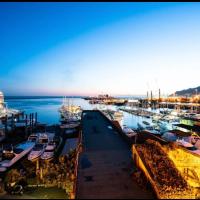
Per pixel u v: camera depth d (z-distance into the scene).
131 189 11.34
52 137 45.22
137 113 93.75
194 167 17.62
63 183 18.78
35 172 22.83
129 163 14.70
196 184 16.94
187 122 64.00
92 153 16.72
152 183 11.27
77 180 12.28
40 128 59.78
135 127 63.81
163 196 10.83
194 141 36.94
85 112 44.34
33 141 39.28
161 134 44.03
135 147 14.81
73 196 10.29
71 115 79.75
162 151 14.47
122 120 75.62
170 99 198.12
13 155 29.27
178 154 17.88
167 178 11.68
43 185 19.31
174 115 80.00
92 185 11.73
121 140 20.56
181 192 11.01
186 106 137.88
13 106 156.62
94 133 23.66
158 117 77.38
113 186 11.62
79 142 17.91
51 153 31.83
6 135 49.03
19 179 18.78
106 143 19.48
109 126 27.77
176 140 35.06
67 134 49.00
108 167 14.04
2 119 70.06
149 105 145.75
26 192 18.09
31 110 122.19
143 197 10.64
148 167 12.34
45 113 106.50
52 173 20.75
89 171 13.48
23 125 59.53
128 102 176.38
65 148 32.69
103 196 10.66
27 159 29.62
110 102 195.12
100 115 39.19
